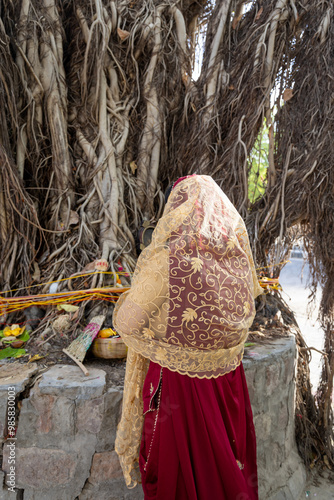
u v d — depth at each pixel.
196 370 1.15
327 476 2.41
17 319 2.28
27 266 2.40
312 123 2.74
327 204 2.66
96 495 1.63
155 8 2.85
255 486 1.33
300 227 2.91
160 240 1.14
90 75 2.72
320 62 2.74
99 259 2.37
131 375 1.33
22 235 2.38
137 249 2.71
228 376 1.25
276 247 2.75
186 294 1.10
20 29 2.49
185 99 2.93
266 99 2.72
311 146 2.71
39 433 1.61
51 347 2.01
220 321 1.12
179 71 2.95
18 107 2.54
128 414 1.34
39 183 2.71
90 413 1.62
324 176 2.62
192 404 1.16
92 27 2.57
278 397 2.12
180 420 1.15
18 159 2.51
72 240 2.52
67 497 1.61
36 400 1.61
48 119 2.60
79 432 1.62
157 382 1.22
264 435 2.04
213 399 1.17
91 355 2.01
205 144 2.82
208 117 2.83
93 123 2.75
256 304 2.66
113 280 2.36
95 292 2.21
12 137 2.52
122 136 2.81
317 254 2.74
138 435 1.37
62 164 2.62
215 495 1.14
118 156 2.78
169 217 1.14
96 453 1.63
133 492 1.67
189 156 2.94
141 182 2.90
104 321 2.14
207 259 1.12
